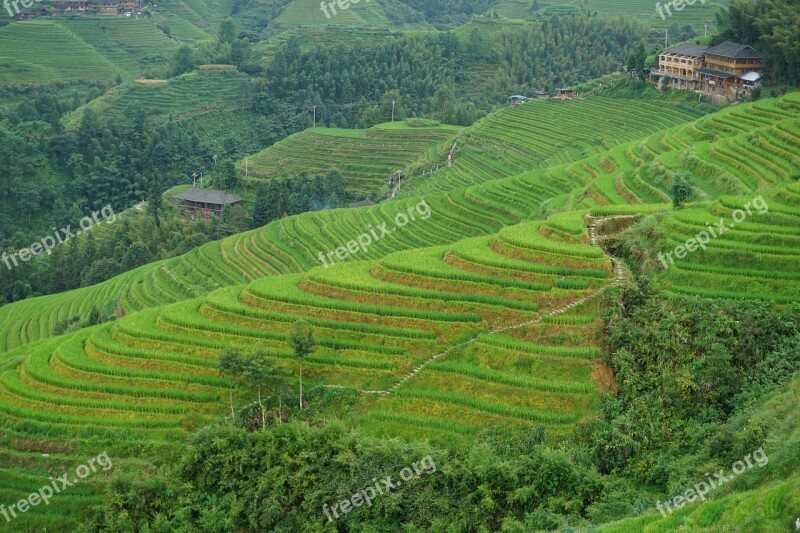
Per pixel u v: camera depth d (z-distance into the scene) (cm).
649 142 8644
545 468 3794
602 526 3328
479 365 4594
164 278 9150
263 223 11731
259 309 5212
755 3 12156
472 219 8506
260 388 4656
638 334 4447
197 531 4003
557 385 4341
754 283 4597
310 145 15250
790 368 4062
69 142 14338
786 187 5369
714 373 4156
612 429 4041
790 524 2841
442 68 19250
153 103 17262
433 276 5231
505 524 3628
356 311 5041
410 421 4334
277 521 3991
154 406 4597
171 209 12900
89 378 4872
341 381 4656
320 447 4119
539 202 8244
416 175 12825
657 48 14125
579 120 12631
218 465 4162
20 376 5122
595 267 4994
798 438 3334
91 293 9569
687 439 3938
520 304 4859
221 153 15988
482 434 4197
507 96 17712
